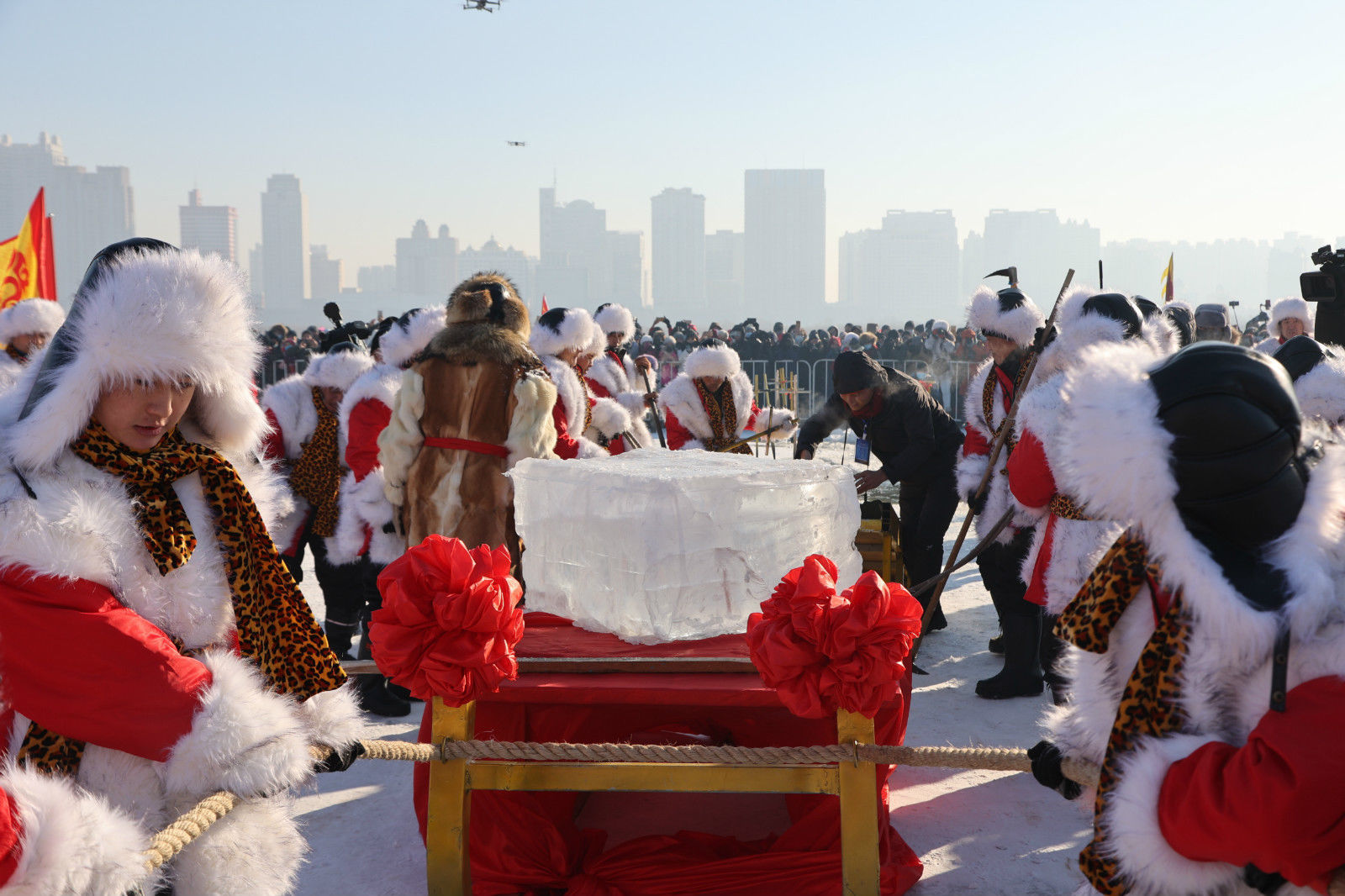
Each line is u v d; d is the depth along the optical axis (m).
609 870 2.89
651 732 3.07
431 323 5.21
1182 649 1.66
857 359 5.60
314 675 2.13
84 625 1.70
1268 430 1.56
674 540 2.91
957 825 3.51
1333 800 1.38
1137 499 1.64
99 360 1.78
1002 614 4.91
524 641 2.99
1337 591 1.54
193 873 1.84
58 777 1.68
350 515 5.02
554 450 5.34
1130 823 1.60
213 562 1.99
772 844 3.08
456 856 2.61
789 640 2.27
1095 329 4.22
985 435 5.05
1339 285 4.83
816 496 3.22
